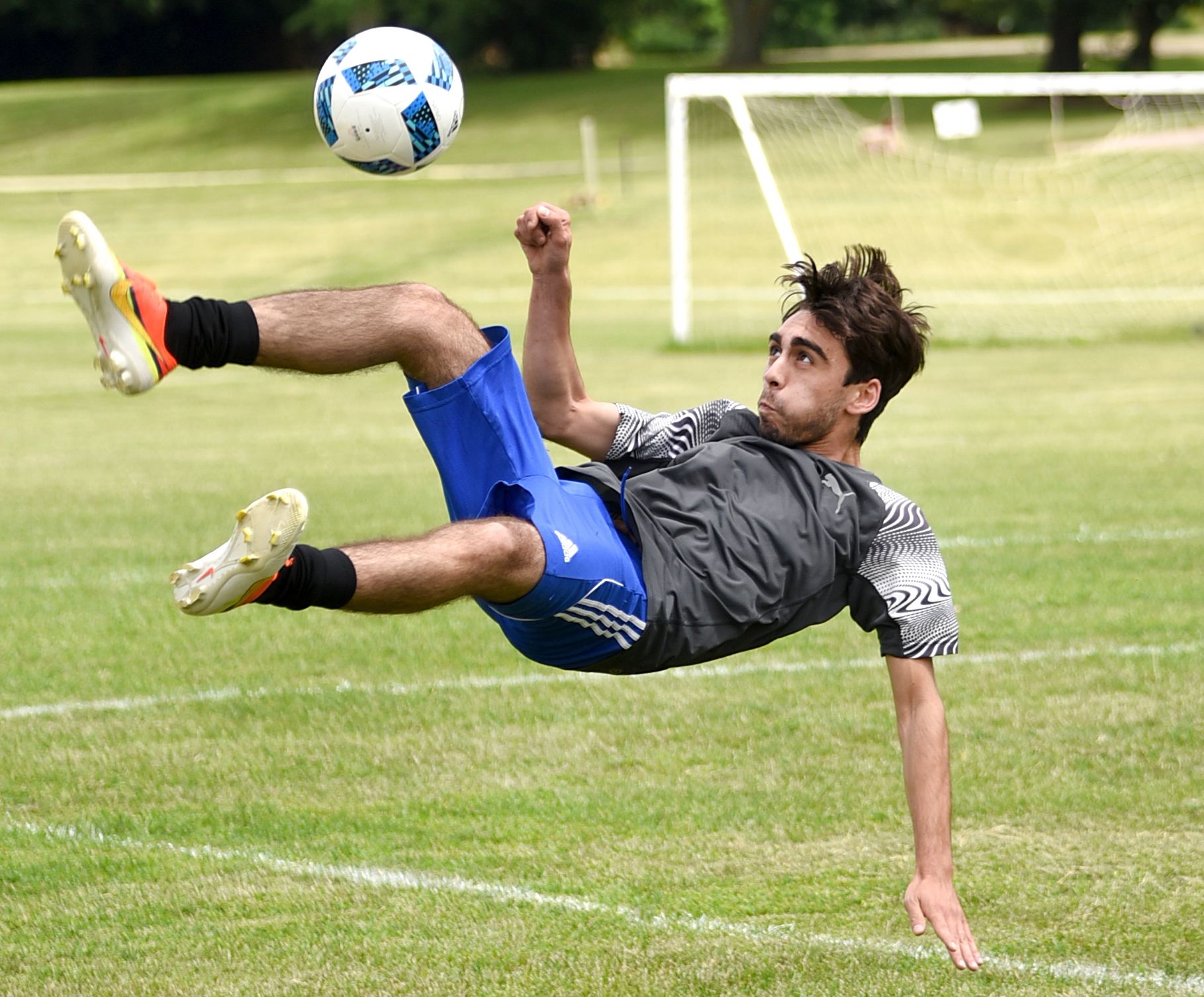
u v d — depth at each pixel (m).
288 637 26.20
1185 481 39.22
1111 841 17.27
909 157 129.25
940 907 12.57
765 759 20.16
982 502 36.88
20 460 45.19
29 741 20.84
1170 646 24.95
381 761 20.16
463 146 165.50
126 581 30.08
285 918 15.39
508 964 14.33
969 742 20.55
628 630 13.63
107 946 14.74
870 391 14.80
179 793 19.08
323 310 13.42
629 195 128.75
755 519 14.13
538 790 19.05
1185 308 83.12
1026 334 75.94
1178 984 13.82
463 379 13.77
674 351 70.50
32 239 125.62
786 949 14.64
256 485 40.28
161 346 12.30
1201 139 127.25
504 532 12.73
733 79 72.12
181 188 153.88
